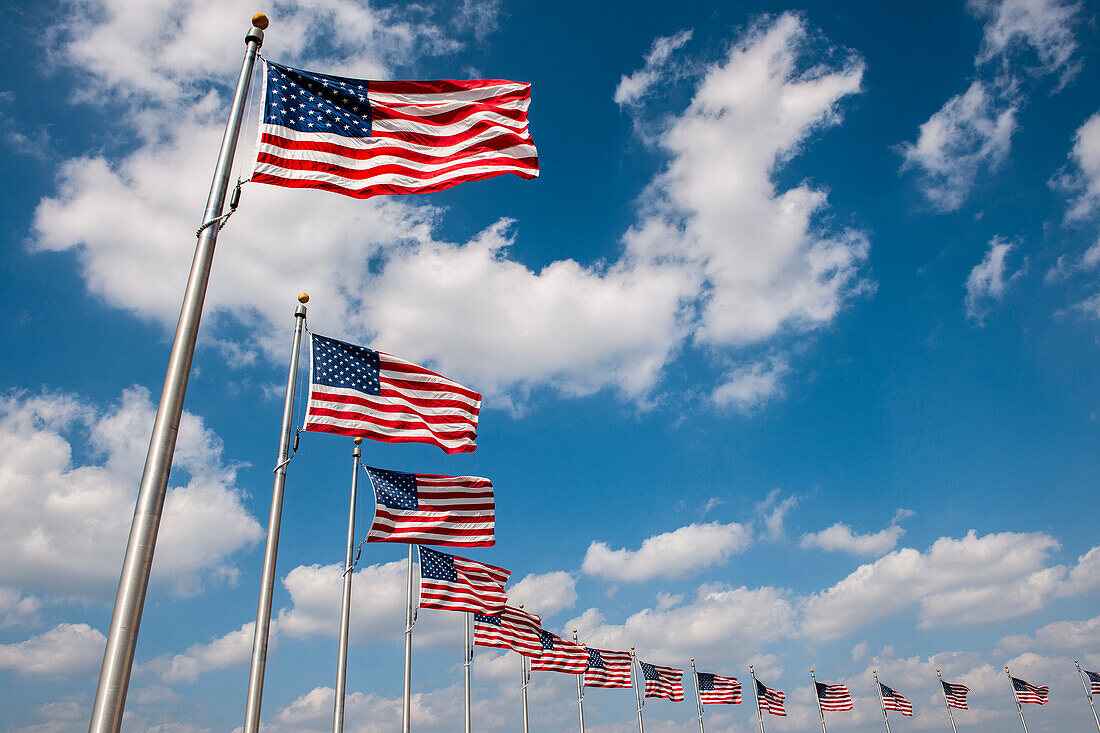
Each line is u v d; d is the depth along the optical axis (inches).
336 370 762.8
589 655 2167.8
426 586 1268.5
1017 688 3388.3
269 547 663.1
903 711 3100.4
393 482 1000.2
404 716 1268.5
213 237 379.6
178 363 337.1
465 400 819.4
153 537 302.5
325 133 478.0
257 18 450.0
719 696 2396.7
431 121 519.2
